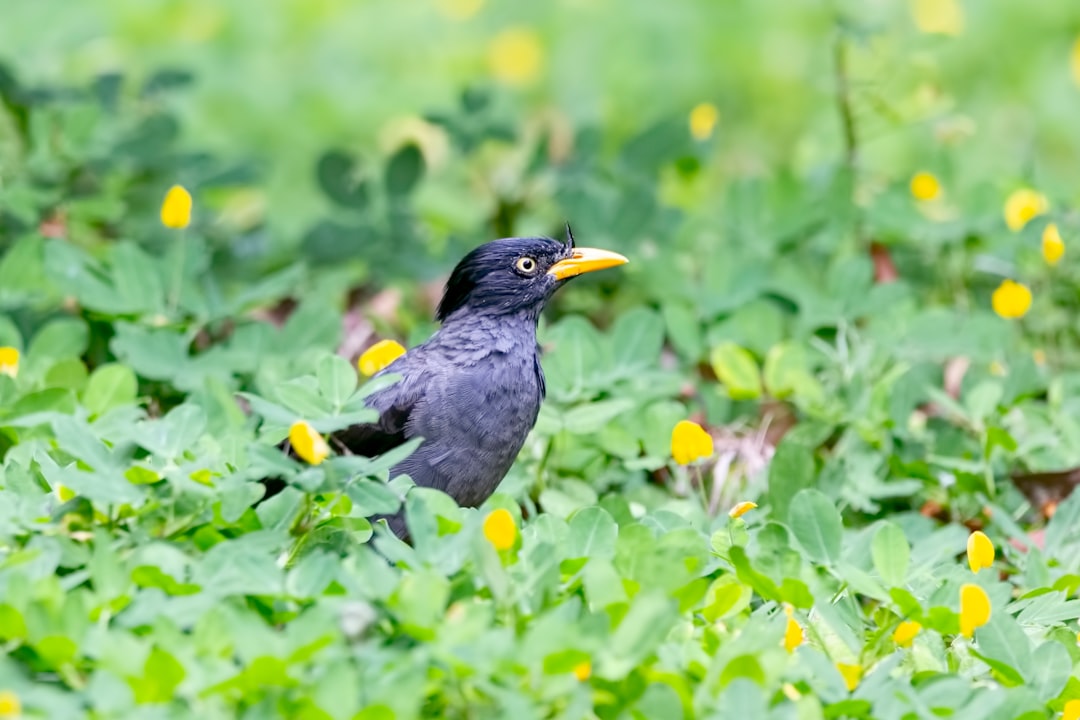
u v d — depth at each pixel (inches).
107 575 293.7
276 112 730.8
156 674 267.0
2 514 319.9
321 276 566.9
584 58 762.8
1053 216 528.4
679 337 494.6
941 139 627.5
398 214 579.2
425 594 283.3
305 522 323.3
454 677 275.6
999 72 738.2
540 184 593.3
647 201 564.4
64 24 737.0
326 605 285.9
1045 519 433.7
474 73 759.7
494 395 392.8
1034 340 532.1
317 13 778.2
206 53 751.1
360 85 745.0
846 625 326.0
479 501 399.5
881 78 592.7
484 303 406.9
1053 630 338.0
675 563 309.0
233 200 660.1
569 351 452.4
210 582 298.2
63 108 580.7
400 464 383.6
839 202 565.9
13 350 423.8
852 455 439.5
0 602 281.9
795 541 343.3
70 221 562.3
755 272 529.7
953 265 559.2
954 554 385.4
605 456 436.5
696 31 773.3
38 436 394.0
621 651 279.0
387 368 396.5
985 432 432.5
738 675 284.0
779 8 774.5
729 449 451.8
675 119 590.2
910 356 485.1
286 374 446.3
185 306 479.8
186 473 318.7
